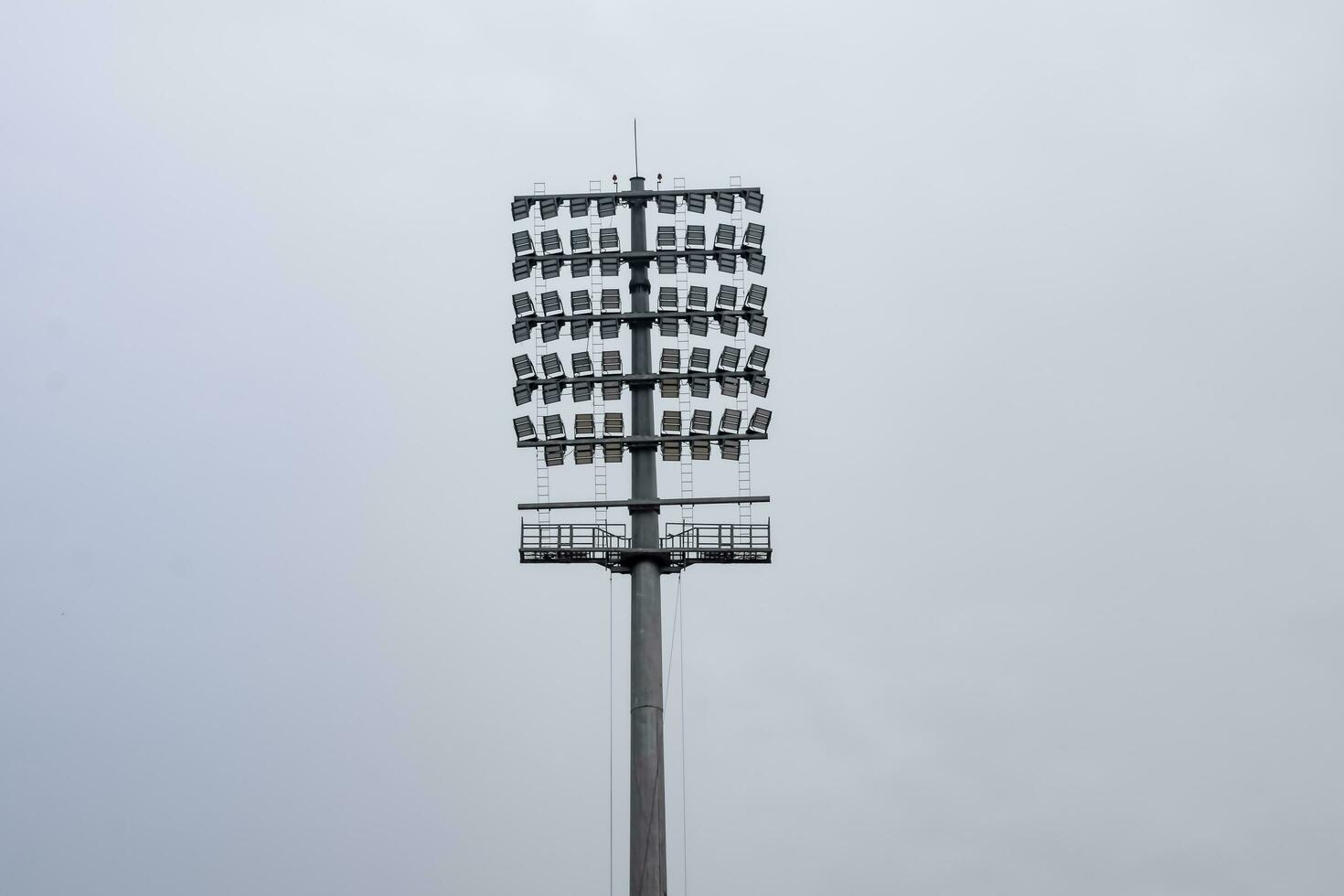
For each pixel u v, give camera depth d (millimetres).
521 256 116375
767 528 112562
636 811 108938
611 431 113500
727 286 115125
